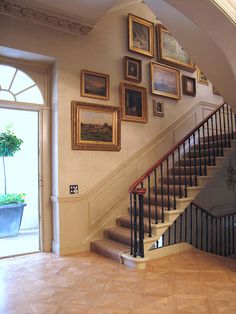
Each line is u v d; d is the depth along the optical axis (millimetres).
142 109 4770
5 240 4508
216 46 2867
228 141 4742
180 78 5531
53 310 2227
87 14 3785
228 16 2393
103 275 2965
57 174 3809
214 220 5758
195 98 5797
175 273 3006
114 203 4309
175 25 2996
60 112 3867
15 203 4781
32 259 3553
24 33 3621
